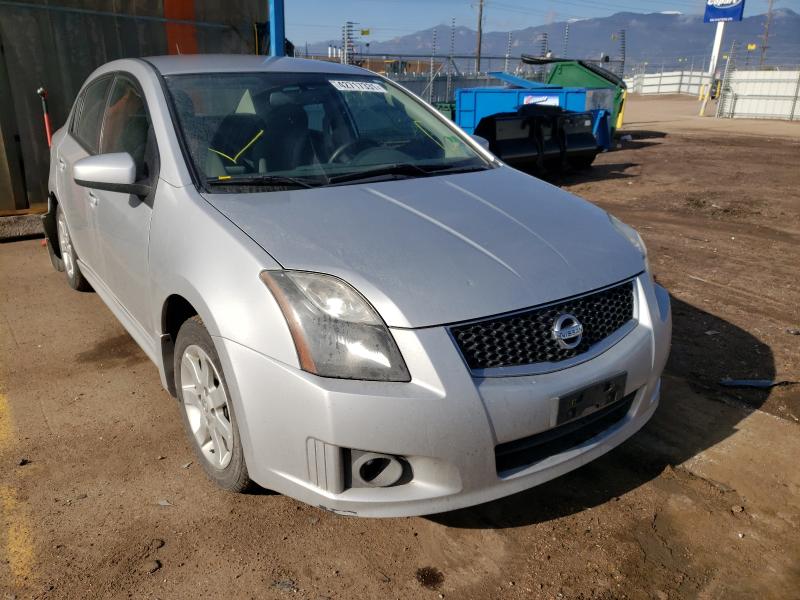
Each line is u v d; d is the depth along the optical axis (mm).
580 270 2428
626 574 2307
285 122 3170
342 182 2910
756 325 4504
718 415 3338
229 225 2408
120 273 3252
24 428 3148
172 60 3555
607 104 14375
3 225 6285
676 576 2301
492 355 2146
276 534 2469
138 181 2947
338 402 2008
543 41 26688
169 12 7375
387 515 2121
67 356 3924
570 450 2359
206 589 2209
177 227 2574
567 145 11609
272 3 7770
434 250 2332
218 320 2229
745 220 7852
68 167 4121
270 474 2225
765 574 2312
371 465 2143
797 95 26656
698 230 7301
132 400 3422
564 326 2266
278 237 2328
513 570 2320
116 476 2793
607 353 2383
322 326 2076
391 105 3664
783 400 3488
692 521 2574
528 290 2250
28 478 2770
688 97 52250
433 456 2057
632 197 9461
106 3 6809
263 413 2152
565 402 2189
